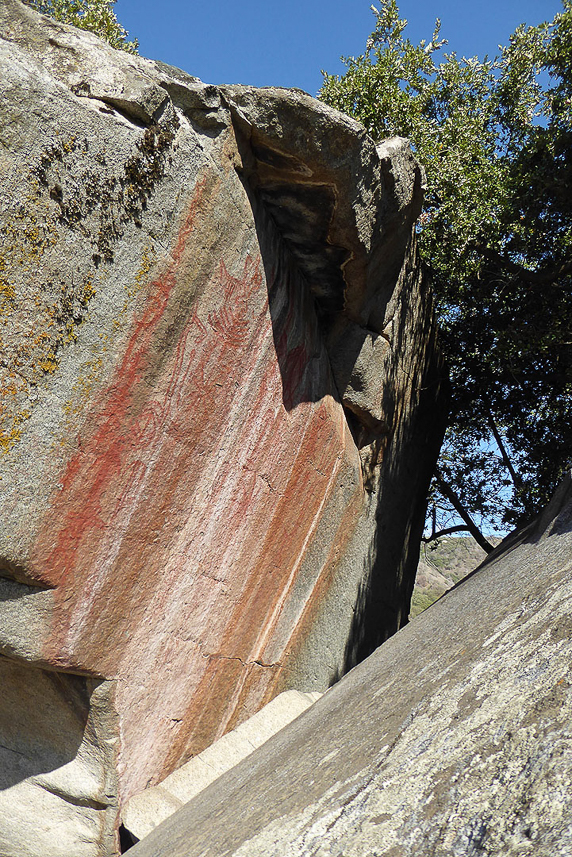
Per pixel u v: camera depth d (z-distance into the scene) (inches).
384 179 180.7
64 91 115.0
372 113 352.5
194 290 144.7
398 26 369.1
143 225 130.2
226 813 99.2
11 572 116.3
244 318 165.0
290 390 194.1
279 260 182.5
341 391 231.5
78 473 122.3
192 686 161.8
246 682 186.5
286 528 199.5
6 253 108.3
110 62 128.3
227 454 164.9
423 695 89.0
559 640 76.2
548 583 101.0
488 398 448.1
